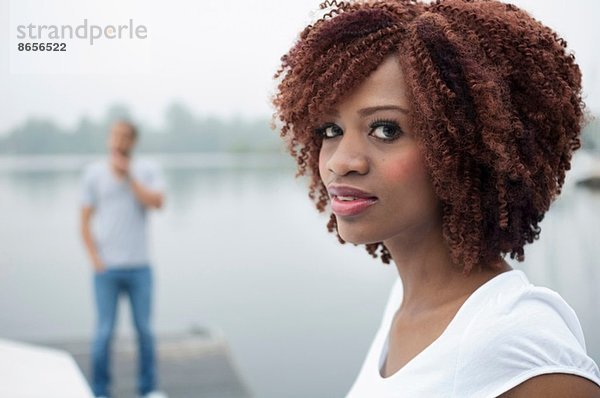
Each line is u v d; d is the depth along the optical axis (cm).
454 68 93
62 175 2423
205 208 1781
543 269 428
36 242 1366
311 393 580
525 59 95
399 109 94
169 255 1255
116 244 496
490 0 102
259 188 2147
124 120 493
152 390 511
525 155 96
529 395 87
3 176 2369
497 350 88
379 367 109
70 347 705
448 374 92
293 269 1127
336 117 99
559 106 96
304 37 105
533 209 100
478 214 96
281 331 782
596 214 412
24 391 252
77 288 1030
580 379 86
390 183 96
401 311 109
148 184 496
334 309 872
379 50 95
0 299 957
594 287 423
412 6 101
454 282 101
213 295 975
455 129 92
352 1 104
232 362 621
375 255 122
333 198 100
